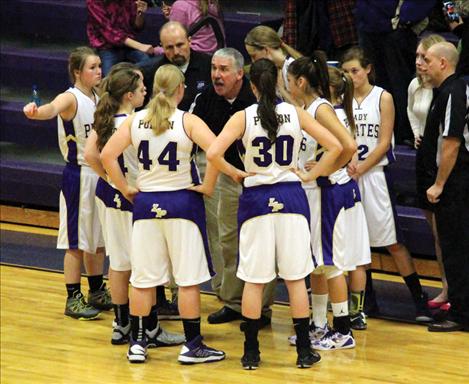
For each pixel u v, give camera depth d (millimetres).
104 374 13906
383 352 14555
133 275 14203
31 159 22969
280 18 20891
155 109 13820
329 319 15992
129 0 20922
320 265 14531
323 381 13461
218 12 19625
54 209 21578
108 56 20984
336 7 19234
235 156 15328
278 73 15172
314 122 13609
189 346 14219
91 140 14711
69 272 16297
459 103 14914
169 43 16609
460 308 15359
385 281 17828
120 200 14734
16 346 15023
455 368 13969
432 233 17516
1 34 24406
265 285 15484
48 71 22969
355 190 15125
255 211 13641
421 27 19078
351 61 15797
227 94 15297
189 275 14039
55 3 23594
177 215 13891
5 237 20703
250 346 13945
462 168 15117
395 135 19281
